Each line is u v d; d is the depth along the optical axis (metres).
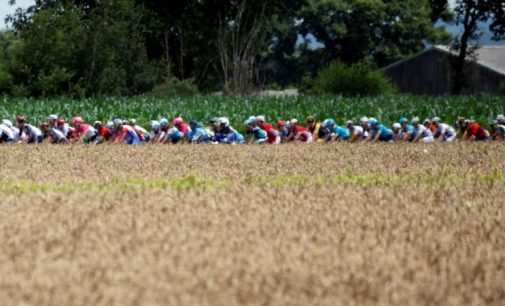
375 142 120.56
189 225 51.91
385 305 36.72
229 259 43.25
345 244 47.06
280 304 36.44
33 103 186.62
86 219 53.94
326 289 38.59
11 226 51.72
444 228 52.72
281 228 51.31
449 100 198.25
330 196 64.50
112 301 36.25
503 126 129.88
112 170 82.06
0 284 38.78
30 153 99.88
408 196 65.50
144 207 58.50
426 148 108.62
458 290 39.12
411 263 43.31
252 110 172.50
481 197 65.88
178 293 37.59
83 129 123.44
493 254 45.97
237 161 90.62
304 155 97.81
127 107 175.88
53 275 40.31
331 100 196.12
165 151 102.62
